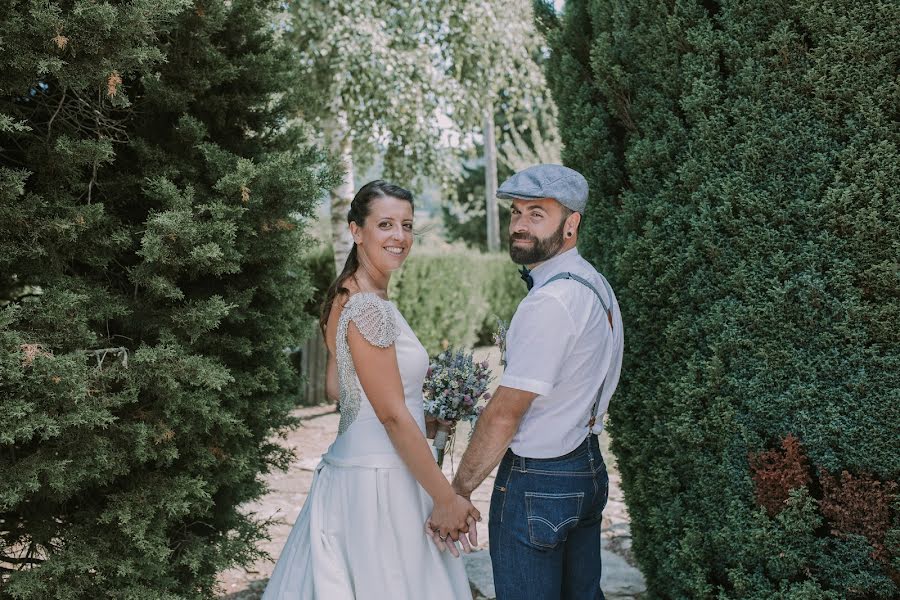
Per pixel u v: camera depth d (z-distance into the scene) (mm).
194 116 2740
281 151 2963
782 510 2178
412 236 2170
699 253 2348
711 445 2383
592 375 2033
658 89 2506
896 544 2014
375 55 7215
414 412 2121
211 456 2512
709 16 2400
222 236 2363
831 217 2072
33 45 1971
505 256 12867
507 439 1970
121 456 2266
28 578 2121
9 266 2266
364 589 2039
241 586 3455
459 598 2166
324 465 2215
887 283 1992
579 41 2984
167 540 2410
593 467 2086
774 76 2154
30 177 2330
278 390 3088
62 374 1993
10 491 1971
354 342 1969
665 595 2814
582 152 2861
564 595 2262
